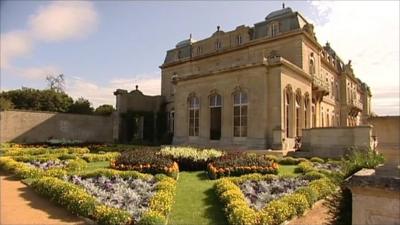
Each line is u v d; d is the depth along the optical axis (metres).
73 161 14.06
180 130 26.23
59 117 30.42
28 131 28.44
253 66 21.12
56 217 7.09
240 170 11.85
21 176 11.50
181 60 36.50
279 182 9.91
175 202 8.13
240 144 21.34
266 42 28.45
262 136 20.31
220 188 8.67
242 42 30.70
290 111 21.84
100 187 9.27
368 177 2.67
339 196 5.20
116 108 33.91
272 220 6.39
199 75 24.72
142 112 35.09
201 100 24.50
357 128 15.66
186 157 14.09
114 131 33.62
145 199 7.88
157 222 6.20
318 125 28.36
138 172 11.36
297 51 26.52
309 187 8.48
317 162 14.84
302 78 24.19
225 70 22.78
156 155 13.82
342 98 40.41
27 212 7.45
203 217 6.92
